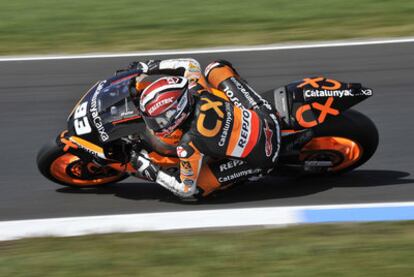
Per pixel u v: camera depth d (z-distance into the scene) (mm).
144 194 24188
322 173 24859
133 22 39969
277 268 19062
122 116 21812
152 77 22844
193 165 21547
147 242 20875
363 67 33438
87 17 40969
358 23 38625
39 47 36844
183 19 40188
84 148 22016
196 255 19938
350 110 24203
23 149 27469
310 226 21672
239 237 21031
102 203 23609
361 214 22391
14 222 22562
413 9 40281
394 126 28406
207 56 34969
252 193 24062
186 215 22562
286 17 39938
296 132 23016
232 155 21750
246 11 41125
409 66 33312
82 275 19047
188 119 21531
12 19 40906
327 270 18891
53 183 25047
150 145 22156
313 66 33688
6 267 19609
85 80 32938
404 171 25344
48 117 29953
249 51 35500
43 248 20781
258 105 23094
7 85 32750
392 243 20359
